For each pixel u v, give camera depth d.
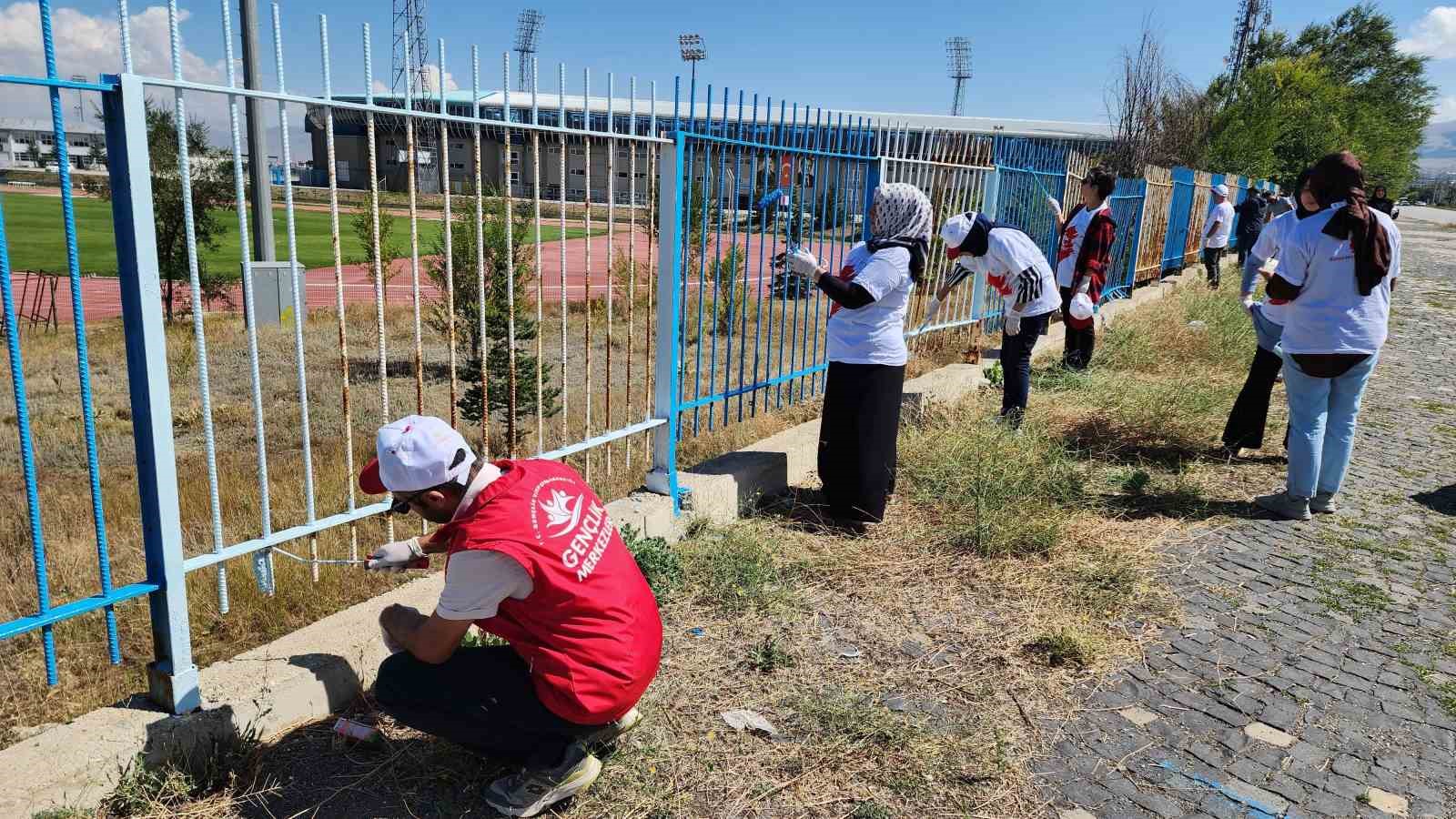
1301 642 3.85
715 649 3.69
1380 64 55.62
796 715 3.23
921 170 7.31
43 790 2.46
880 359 4.64
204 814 2.62
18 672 3.43
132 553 4.60
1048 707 3.33
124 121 2.38
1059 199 10.35
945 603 4.13
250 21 10.11
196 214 13.30
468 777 2.83
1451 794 2.88
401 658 2.66
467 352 6.38
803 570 4.42
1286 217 5.00
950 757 3.00
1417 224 48.06
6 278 2.29
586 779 2.67
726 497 5.06
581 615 2.50
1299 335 4.95
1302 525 5.16
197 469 6.10
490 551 2.37
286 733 2.99
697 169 4.82
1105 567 4.47
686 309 4.79
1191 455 6.30
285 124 2.82
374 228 3.19
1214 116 30.64
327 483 5.51
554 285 17.97
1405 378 9.20
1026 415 6.74
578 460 5.68
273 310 10.66
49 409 7.93
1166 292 13.82
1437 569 4.61
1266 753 3.08
